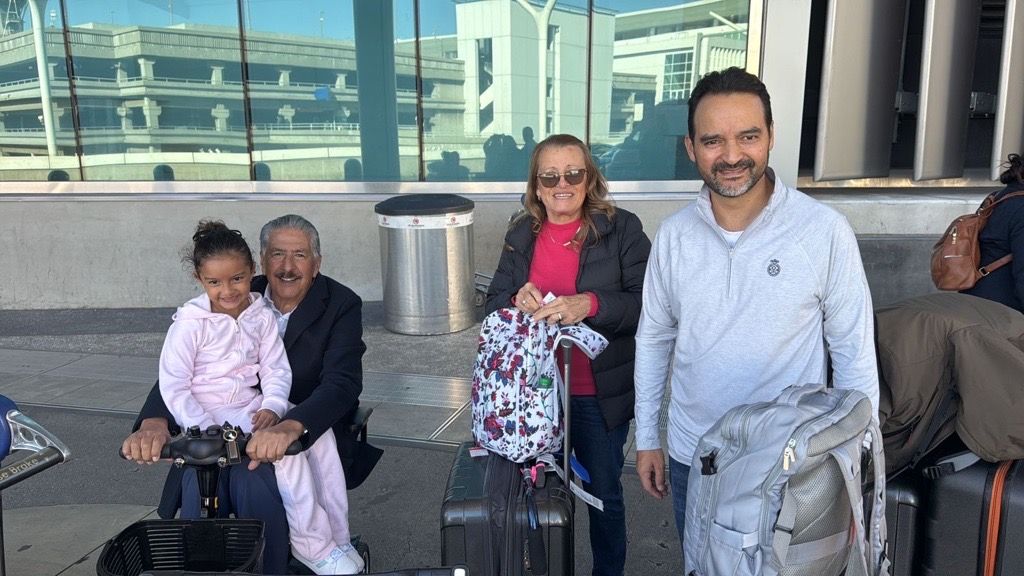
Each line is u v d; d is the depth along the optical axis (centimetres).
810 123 878
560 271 258
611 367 254
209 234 233
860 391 183
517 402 232
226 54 757
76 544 334
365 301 758
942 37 728
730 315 196
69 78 774
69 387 538
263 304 254
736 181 186
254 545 211
